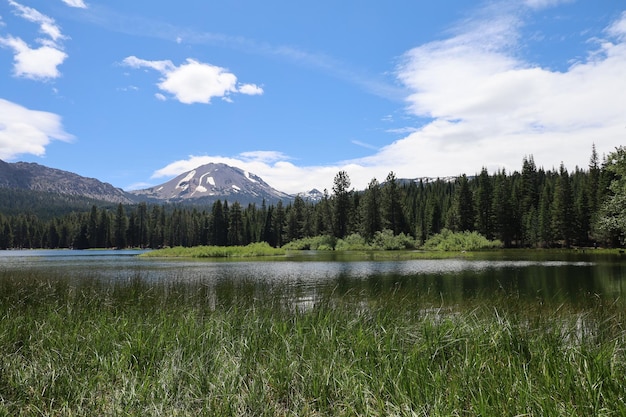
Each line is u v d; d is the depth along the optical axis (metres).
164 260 43.28
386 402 3.96
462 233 70.50
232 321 7.36
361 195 99.00
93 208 117.50
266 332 6.62
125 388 4.46
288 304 10.73
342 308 8.74
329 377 4.64
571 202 66.00
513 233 71.69
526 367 4.58
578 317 8.77
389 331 6.08
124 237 118.00
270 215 104.94
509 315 8.08
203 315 8.67
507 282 19.39
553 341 5.51
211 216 107.44
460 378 4.30
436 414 3.46
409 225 82.94
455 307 10.59
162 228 123.94
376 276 22.62
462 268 28.59
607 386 3.85
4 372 5.00
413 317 8.13
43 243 127.44
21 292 11.78
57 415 4.11
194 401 4.32
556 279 20.69
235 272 25.47
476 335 5.76
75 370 5.12
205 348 5.83
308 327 6.78
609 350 4.98
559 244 68.56
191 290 14.61
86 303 10.05
